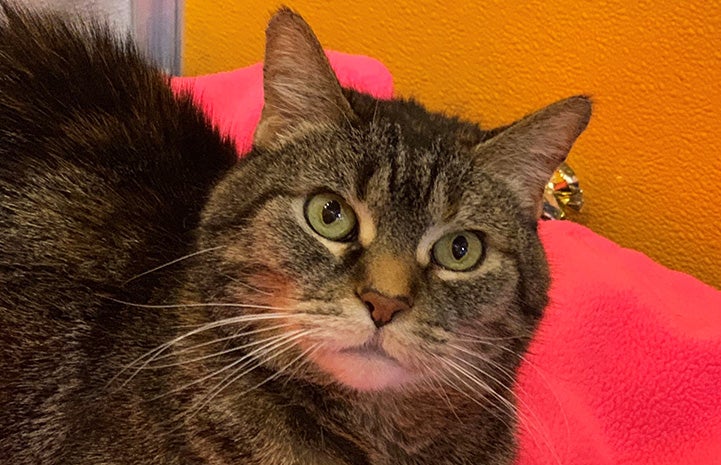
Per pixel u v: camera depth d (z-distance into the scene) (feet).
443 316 0.72
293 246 0.71
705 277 1.24
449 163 0.75
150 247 0.83
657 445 1.06
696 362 1.07
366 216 0.72
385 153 0.74
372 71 1.30
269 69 0.78
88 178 0.87
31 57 0.93
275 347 0.72
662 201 1.25
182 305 0.76
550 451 0.99
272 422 0.74
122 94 0.95
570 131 0.80
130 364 0.76
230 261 0.73
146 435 0.74
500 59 1.31
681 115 1.19
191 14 1.60
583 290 1.12
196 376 0.75
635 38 1.19
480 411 0.81
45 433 0.80
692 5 1.13
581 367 1.08
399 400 0.77
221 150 0.96
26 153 0.88
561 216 1.31
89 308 0.82
